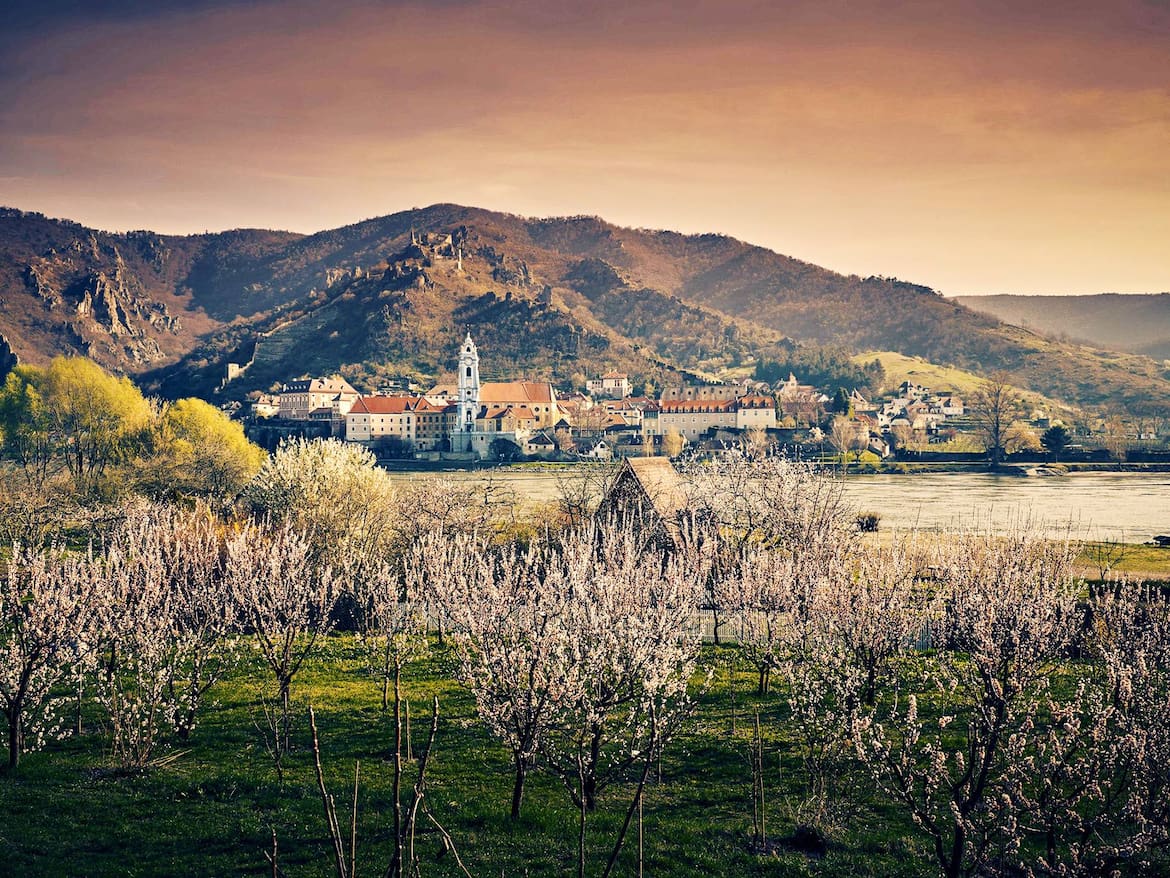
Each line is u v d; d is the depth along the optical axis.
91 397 135.00
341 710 41.72
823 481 77.19
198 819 29.67
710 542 57.09
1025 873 24.02
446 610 44.12
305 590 42.78
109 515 79.44
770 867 26.44
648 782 32.97
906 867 26.23
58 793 31.53
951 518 126.75
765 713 39.88
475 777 33.50
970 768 23.91
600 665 29.02
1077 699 25.42
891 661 40.09
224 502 84.06
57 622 34.88
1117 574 67.62
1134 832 24.39
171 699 38.59
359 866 26.36
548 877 25.69
